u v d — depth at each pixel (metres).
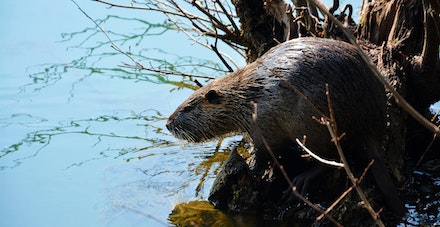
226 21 14.72
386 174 9.24
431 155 10.70
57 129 12.34
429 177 10.24
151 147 11.79
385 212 9.17
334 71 9.16
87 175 11.04
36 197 10.50
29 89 13.50
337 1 11.74
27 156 11.62
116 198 10.37
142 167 11.19
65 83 13.70
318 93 9.11
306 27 11.88
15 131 12.32
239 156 9.95
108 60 14.41
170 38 15.12
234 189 9.87
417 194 9.82
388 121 10.12
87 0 16.56
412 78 10.80
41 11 16.22
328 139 9.22
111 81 13.77
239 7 12.10
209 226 9.54
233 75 10.20
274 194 9.90
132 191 10.54
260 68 9.82
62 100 13.18
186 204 10.09
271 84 9.56
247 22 12.08
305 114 9.22
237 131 10.41
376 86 9.33
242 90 9.91
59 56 14.56
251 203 9.78
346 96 9.09
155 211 9.96
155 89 13.53
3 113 12.81
